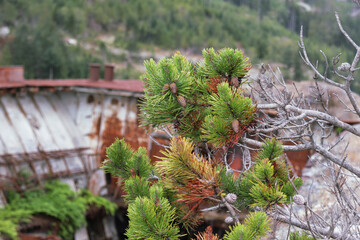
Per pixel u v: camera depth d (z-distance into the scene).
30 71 56.28
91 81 17.70
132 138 15.98
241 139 2.45
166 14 94.31
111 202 16.19
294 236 2.46
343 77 2.30
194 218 2.45
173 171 2.16
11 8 69.69
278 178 2.34
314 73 2.44
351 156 6.06
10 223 12.12
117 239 15.91
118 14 94.31
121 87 16.06
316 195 3.99
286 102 2.40
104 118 16.86
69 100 18.03
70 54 65.75
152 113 2.53
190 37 84.62
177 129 2.58
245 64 2.44
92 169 16.52
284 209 2.54
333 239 2.45
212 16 90.06
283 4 72.00
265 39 61.59
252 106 2.23
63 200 14.20
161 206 2.18
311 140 2.58
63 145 16.27
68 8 85.12
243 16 84.44
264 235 2.02
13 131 15.41
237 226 2.03
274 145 2.32
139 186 2.43
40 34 62.50
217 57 2.43
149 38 88.38
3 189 13.69
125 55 79.62
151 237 2.11
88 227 15.45
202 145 2.61
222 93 2.21
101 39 85.69
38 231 13.29
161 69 2.37
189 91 2.47
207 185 2.10
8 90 16.00
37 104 17.14
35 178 14.77
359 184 2.69
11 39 59.34
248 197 2.40
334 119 2.38
